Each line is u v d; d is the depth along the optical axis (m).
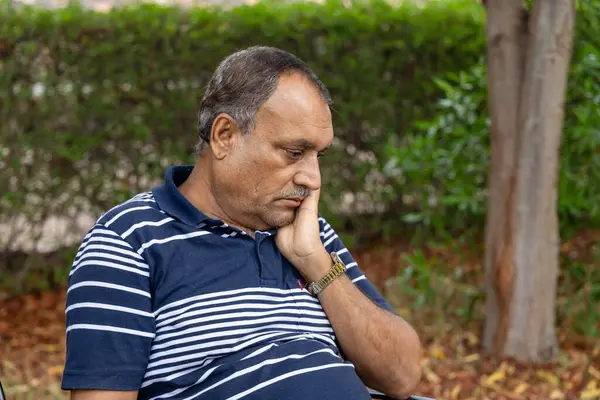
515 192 3.51
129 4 4.58
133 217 1.72
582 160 3.85
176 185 1.90
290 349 1.73
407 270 4.21
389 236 5.37
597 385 3.45
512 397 3.36
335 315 1.85
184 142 4.72
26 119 4.44
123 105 4.59
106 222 1.71
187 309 1.69
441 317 4.08
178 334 1.68
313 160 1.76
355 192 5.20
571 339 3.92
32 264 4.58
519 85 3.43
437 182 5.09
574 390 3.42
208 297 1.71
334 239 2.03
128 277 1.66
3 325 4.16
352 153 5.16
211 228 1.76
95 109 4.52
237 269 1.76
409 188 5.15
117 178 4.66
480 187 4.33
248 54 1.74
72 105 4.48
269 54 1.74
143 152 4.70
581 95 3.78
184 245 1.73
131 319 1.64
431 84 5.08
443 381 3.50
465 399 3.35
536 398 3.35
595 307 4.00
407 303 4.35
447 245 4.52
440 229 4.59
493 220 3.63
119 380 1.59
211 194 1.82
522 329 3.61
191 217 1.75
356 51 4.93
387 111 5.07
